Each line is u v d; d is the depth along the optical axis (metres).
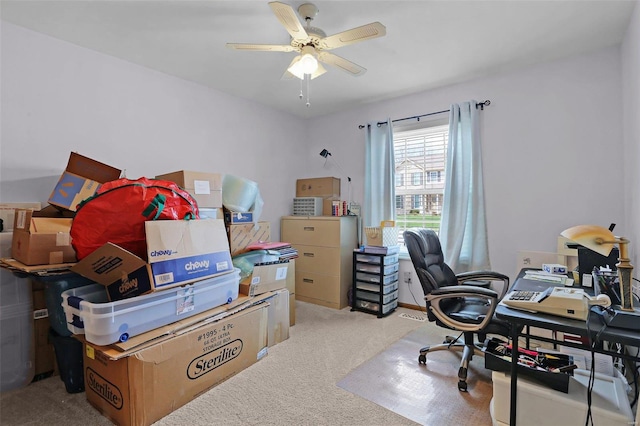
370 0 1.88
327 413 1.69
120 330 1.54
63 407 1.76
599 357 1.81
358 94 3.48
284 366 2.19
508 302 1.44
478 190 2.98
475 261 3.00
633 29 2.00
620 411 1.28
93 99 2.48
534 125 2.77
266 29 2.22
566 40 2.35
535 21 2.10
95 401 1.75
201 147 3.20
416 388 1.92
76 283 1.91
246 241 2.81
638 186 1.96
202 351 1.86
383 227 3.38
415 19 2.08
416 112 3.45
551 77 2.69
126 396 1.55
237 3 1.92
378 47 2.45
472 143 3.00
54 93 2.29
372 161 3.70
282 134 4.09
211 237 1.97
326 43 1.92
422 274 2.08
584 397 1.37
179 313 1.79
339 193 4.07
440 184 3.41
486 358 1.59
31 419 1.66
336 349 2.46
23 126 2.16
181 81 3.04
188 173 2.41
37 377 2.04
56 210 2.02
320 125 4.29
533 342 2.17
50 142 2.27
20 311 2.01
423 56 2.60
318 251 3.69
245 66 2.79
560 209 2.66
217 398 1.82
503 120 2.92
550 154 2.70
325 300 3.63
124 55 2.58
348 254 3.67
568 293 1.34
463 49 2.49
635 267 2.07
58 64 2.31
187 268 1.77
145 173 2.79
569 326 1.20
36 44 2.21
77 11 1.99
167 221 1.72
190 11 2.00
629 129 2.18
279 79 3.06
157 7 1.96
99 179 2.15
